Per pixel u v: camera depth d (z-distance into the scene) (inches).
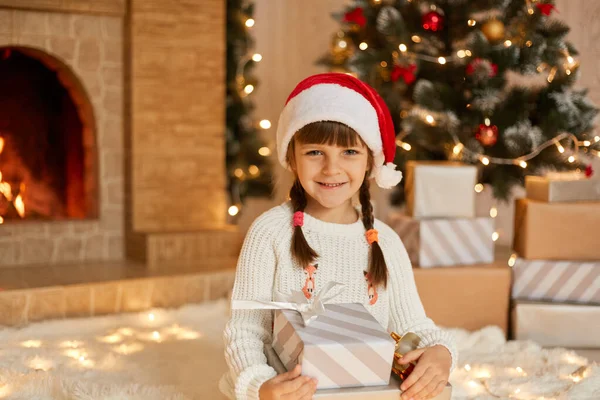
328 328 48.1
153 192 122.9
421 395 47.9
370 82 117.3
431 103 111.7
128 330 89.5
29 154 130.1
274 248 56.1
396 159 117.3
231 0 137.2
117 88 122.9
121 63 122.6
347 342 45.5
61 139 132.9
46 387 66.6
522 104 114.8
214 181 127.6
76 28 118.4
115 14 119.8
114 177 124.0
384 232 60.1
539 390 69.4
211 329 90.6
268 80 161.8
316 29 159.3
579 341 88.6
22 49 119.4
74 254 120.8
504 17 116.4
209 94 125.9
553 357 80.2
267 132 162.6
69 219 123.8
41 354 77.9
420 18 120.3
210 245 122.2
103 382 68.4
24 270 111.7
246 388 48.0
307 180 54.0
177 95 123.3
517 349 83.7
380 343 46.0
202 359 77.8
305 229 56.4
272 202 163.0
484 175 119.5
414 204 94.1
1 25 112.7
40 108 131.1
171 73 122.4
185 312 97.6
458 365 77.2
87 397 62.9
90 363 75.4
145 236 118.1
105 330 90.1
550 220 90.7
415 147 119.6
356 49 121.9
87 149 125.9
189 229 125.3
